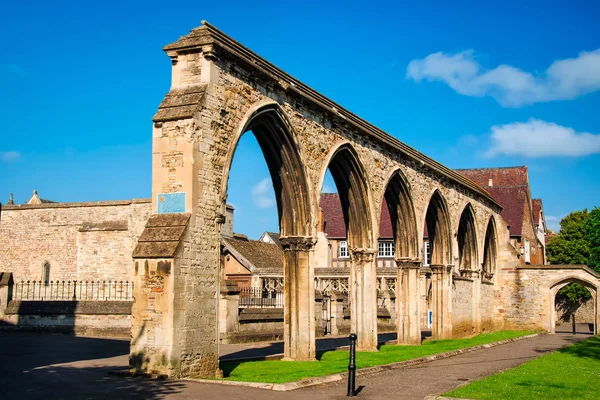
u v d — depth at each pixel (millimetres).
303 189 23969
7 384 15133
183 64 19359
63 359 20047
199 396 14414
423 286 51625
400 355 26328
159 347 17125
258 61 21469
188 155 18172
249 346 28688
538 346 34125
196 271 18078
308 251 24172
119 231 40750
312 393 16031
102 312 28516
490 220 48594
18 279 43219
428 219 38375
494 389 16703
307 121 24344
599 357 26734
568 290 72125
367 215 29031
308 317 23859
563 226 83125
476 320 44000
